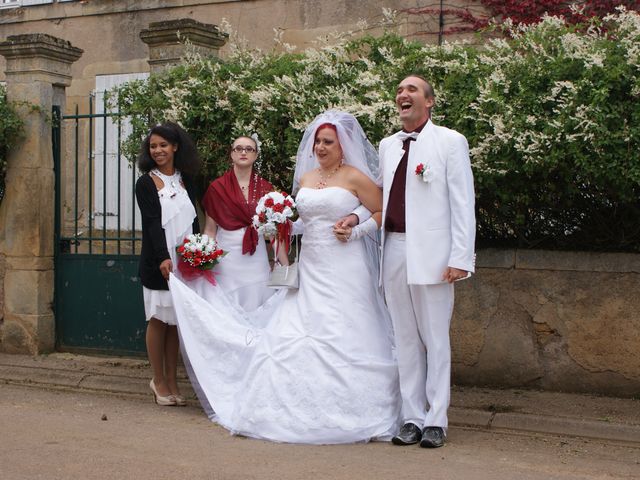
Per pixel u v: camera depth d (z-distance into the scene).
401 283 5.17
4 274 7.95
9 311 7.92
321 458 4.71
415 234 5.05
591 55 5.57
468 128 6.02
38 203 7.80
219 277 6.17
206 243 5.92
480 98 5.86
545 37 6.17
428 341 5.11
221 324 5.80
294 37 10.27
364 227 5.47
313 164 5.84
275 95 6.55
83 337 7.85
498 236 6.64
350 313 5.37
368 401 5.20
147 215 6.01
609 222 6.19
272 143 6.62
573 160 5.70
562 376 6.23
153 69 7.56
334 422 5.07
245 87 6.89
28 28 11.74
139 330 7.61
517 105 5.82
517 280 6.32
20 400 6.33
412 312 5.18
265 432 5.14
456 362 6.51
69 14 11.43
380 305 5.65
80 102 11.35
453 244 4.97
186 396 6.48
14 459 4.54
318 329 5.30
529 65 5.91
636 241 6.15
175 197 6.09
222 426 5.51
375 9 9.86
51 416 5.72
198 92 6.92
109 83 11.22
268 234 5.69
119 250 7.66
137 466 4.42
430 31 9.64
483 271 6.41
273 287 5.60
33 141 7.79
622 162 5.50
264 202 5.67
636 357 6.01
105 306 7.74
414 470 4.47
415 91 5.14
